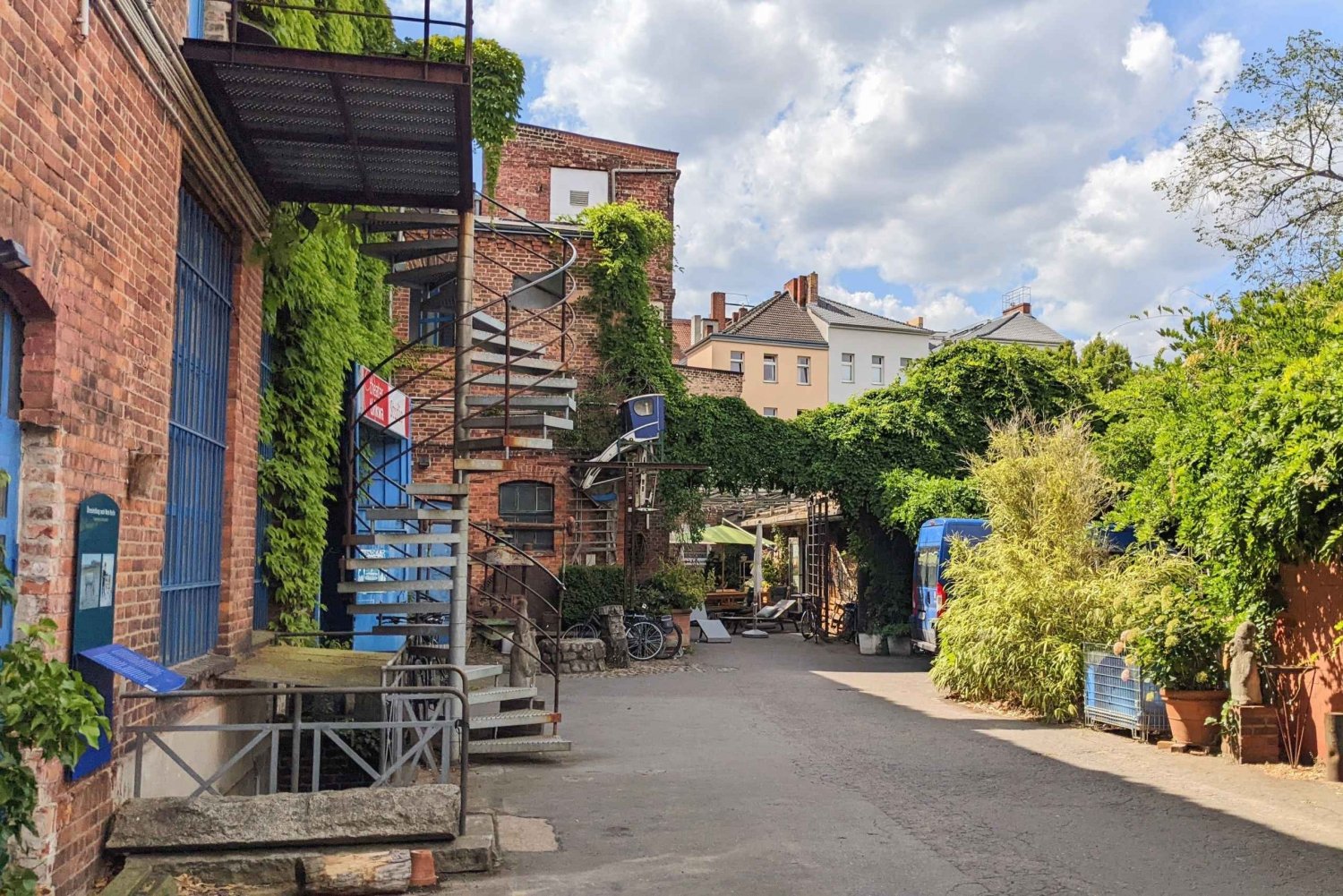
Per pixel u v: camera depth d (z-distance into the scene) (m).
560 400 10.09
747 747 9.93
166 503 6.20
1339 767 8.20
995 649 12.27
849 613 23.12
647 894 5.43
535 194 24.39
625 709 12.59
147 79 5.55
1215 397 10.62
